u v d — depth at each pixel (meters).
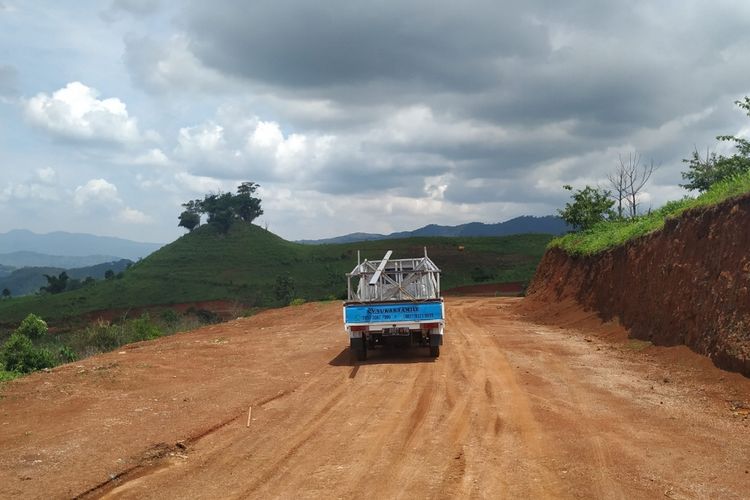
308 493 5.93
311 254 119.44
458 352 14.48
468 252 105.81
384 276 16.52
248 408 9.33
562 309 22.38
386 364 13.19
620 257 18.84
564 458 6.71
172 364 13.24
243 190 144.38
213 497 5.88
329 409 9.30
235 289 97.62
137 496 5.93
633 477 6.10
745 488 5.77
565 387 10.28
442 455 6.95
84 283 117.00
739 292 10.63
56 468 6.57
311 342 17.22
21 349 17.38
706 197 14.48
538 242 113.19
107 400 9.68
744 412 8.33
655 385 10.28
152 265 113.94
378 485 6.09
